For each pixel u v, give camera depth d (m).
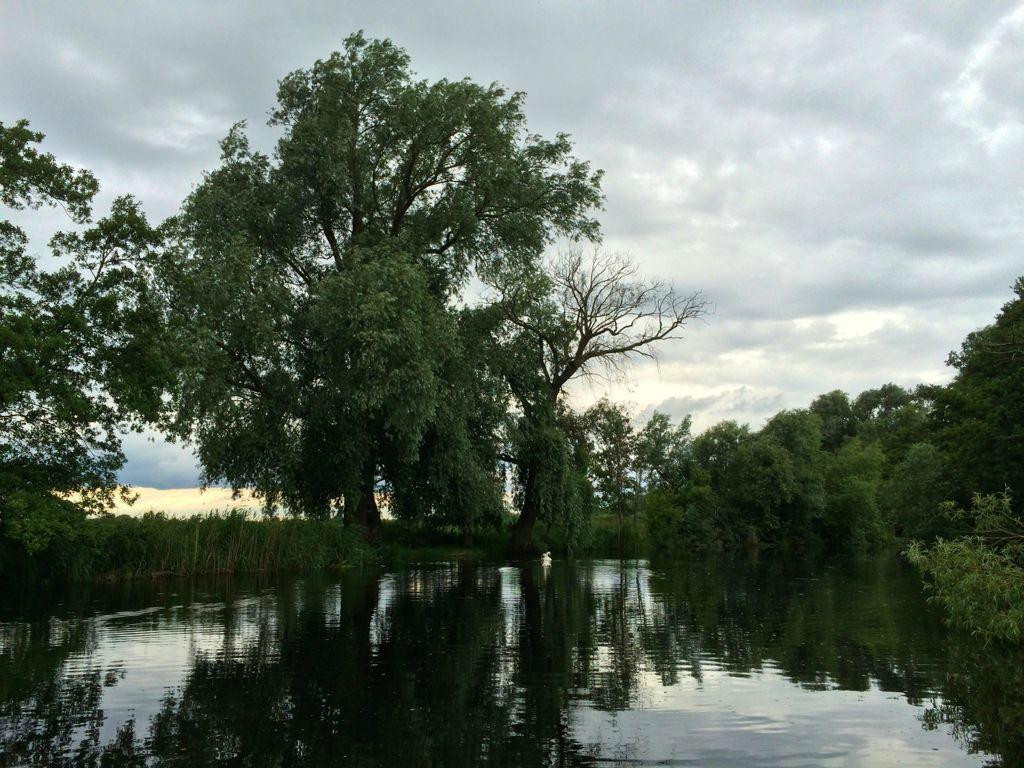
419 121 28.33
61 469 18.73
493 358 32.94
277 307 25.78
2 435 17.92
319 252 30.03
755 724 7.05
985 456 27.28
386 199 30.97
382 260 26.44
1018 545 12.11
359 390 24.92
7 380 16.48
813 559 38.22
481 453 33.88
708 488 54.09
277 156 28.48
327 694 8.14
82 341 18.62
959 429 28.94
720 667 9.69
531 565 30.31
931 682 8.82
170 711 7.39
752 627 13.15
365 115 28.86
